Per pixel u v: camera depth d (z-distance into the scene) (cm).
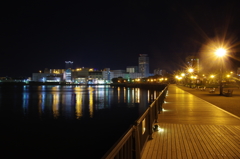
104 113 3741
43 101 6147
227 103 2136
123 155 434
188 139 807
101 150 1730
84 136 2142
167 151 675
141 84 17300
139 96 7875
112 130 2388
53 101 6119
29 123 2888
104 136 2138
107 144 1886
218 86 5572
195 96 2897
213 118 1252
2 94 9394
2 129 2516
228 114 1400
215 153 649
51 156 1608
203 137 832
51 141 1995
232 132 909
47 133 2294
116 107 4625
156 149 696
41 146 1845
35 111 4091
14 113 3847
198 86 5291
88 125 2672
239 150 674
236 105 1975
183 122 1141
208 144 741
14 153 1680
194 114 1405
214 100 2433
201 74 8494
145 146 724
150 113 828
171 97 2755
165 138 826
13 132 2361
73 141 1978
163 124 1093
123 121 2941
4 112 3984
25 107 4738
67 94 9281
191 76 6794
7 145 1877
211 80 7512
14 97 7688
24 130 2453
